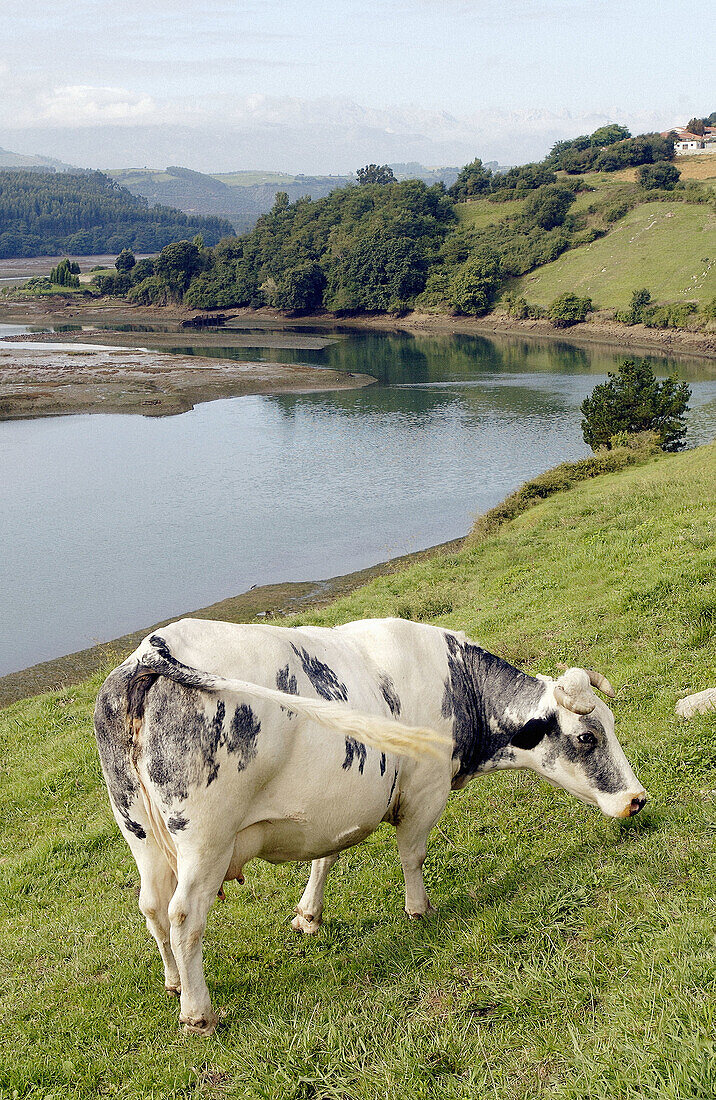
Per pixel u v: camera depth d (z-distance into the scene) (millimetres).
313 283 140875
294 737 4812
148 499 44000
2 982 5867
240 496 44500
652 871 5336
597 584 12523
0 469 49938
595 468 31484
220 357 96062
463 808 7152
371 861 6676
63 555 35156
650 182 142875
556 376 81312
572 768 5863
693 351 93688
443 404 69250
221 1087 4406
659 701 8047
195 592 30516
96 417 64562
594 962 4562
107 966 5840
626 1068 3557
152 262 157375
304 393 74688
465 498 43469
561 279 125500
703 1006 3750
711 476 20984
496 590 15398
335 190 171250
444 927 5406
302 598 27422
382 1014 4574
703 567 10945
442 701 5770
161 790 4535
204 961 5590
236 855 4824
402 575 20250
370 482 47125
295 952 5637
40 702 14602
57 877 7699
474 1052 4117
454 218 161250
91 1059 4879
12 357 88875
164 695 4535
